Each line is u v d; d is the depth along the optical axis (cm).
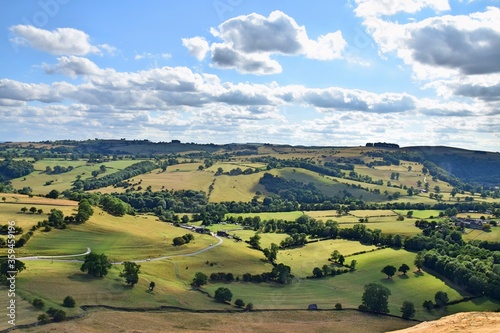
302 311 13050
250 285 15200
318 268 16912
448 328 8800
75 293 11519
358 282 16150
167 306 12162
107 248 16038
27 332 9325
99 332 9975
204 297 13388
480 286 14700
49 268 12781
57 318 10112
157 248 17225
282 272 15862
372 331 11931
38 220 16925
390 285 15775
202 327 11250
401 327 12388
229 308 12794
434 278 16388
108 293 12025
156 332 10525
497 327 8294
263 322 12031
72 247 15412
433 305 13938
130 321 10881
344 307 13550
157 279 13862
